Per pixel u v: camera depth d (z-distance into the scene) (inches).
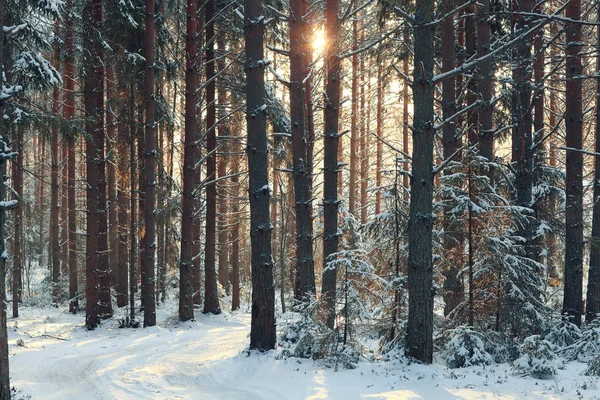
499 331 394.3
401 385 324.8
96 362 446.9
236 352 467.8
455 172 409.4
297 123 553.3
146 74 661.3
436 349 404.2
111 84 812.0
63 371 414.3
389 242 424.5
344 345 395.5
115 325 681.0
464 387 313.1
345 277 401.4
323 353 389.1
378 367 367.9
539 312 414.0
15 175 813.9
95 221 663.1
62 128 496.1
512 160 550.0
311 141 653.9
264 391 339.0
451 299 455.2
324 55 634.8
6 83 484.7
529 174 487.5
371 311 423.5
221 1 768.3
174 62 747.4
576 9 466.3
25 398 328.8
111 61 673.0
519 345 383.2
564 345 412.5
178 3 735.7
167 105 768.9
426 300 363.9
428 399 295.1
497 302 394.0
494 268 392.2
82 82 729.6
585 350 382.0
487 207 388.2
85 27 604.7
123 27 644.1
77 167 1212.5
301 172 551.2
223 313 820.0
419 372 346.9
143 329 655.1
